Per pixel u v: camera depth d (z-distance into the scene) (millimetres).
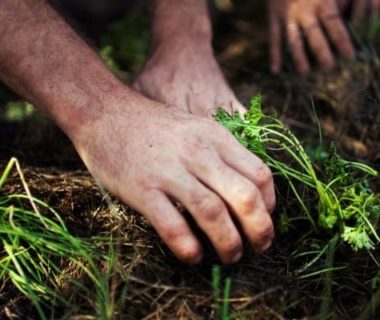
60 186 639
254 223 490
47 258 560
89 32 1060
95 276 545
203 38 790
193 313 521
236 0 1201
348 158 733
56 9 625
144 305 526
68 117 541
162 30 797
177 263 552
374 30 990
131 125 515
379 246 591
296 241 593
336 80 894
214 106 711
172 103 717
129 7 1108
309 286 558
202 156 490
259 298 529
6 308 536
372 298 524
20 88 578
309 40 932
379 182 670
